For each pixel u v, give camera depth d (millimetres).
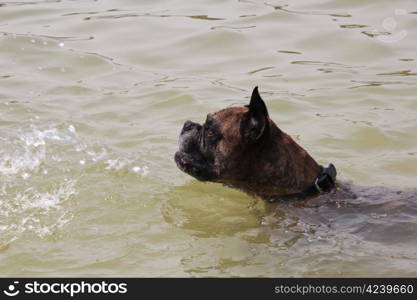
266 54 10547
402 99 9242
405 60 10312
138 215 6883
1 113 8836
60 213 6871
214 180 6934
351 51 10633
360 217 6637
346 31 11172
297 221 6684
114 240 6457
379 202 6871
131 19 11781
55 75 9992
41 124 8586
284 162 6770
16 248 6305
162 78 9859
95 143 8211
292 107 9078
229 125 6727
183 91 9414
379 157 8023
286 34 11164
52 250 6289
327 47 10742
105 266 6062
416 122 8703
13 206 6969
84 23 11633
